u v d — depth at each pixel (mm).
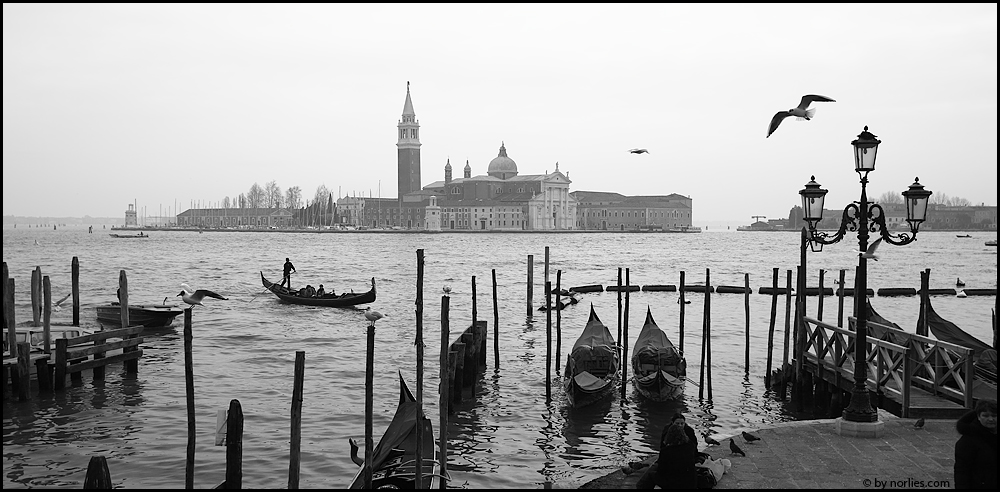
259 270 83188
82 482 17625
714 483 12875
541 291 59844
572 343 35750
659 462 12812
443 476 16750
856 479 13203
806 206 18016
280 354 32094
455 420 22719
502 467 18844
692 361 30859
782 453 14508
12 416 22359
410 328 39812
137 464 18734
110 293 57844
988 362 19516
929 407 17094
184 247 143375
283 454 19484
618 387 26406
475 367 25750
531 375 28609
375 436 20906
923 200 15719
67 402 23797
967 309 52188
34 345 26906
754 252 131500
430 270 83562
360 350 33156
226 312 45812
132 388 25750
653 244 165875
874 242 15461
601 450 20141
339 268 87000
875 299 57781
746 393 25641
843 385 21312
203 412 23062
